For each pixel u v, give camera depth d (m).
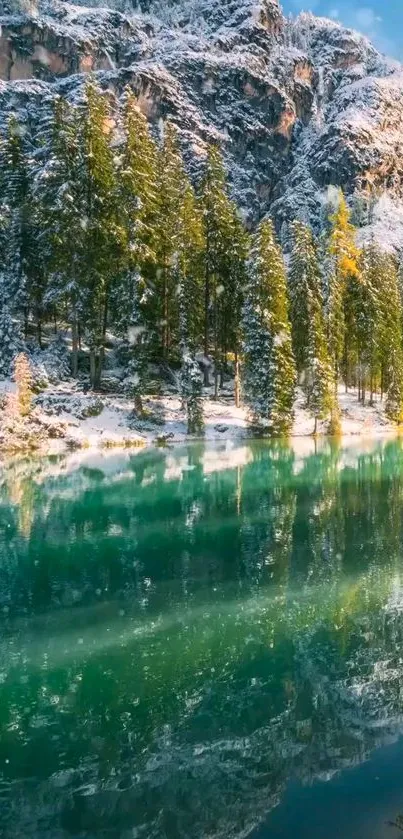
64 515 17.36
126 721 6.61
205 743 6.09
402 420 50.19
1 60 139.88
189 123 144.62
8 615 9.77
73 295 37.53
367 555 13.08
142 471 25.17
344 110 175.25
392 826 4.71
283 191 156.00
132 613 9.77
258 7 195.12
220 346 47.06
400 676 7.45
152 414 36.91
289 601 10.25
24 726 6.50
